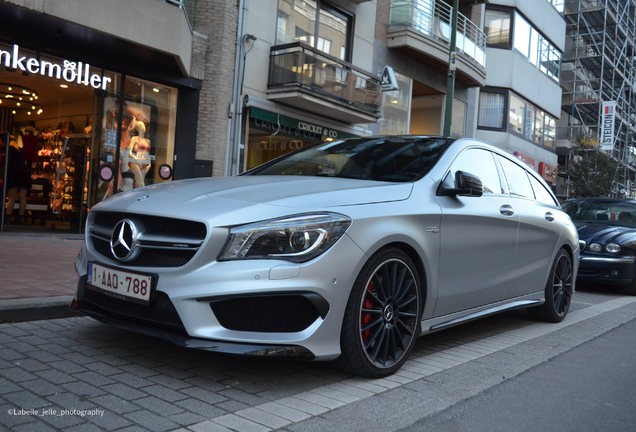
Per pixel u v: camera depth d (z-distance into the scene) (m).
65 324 3.74
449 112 13.76
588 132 31.64
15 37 8.55
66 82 9.53
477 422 2.51
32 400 2.38
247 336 2.57
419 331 3.26
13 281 4.51
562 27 27.27
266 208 2.72
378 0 15.95
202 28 11.52
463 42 18.33
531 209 4.63
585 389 3.13
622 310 6.21
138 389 2.61
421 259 3.22
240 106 11.91
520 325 4.99
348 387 2.85
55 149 10.06
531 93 24.36
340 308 2.73
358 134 15.53
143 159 10.87
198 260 2.60
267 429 2.25
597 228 7.96
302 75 12.24
